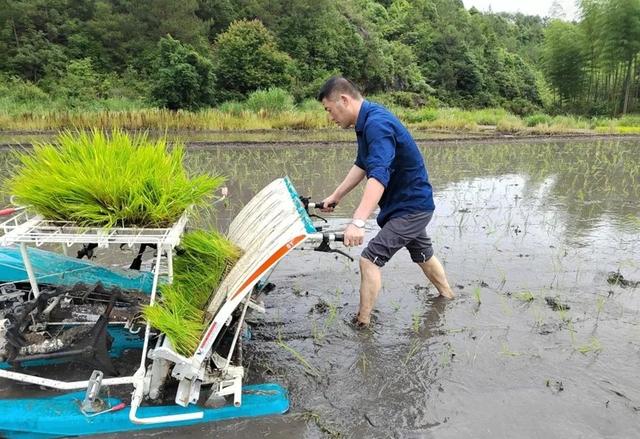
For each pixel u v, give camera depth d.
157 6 30.88
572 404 2.88
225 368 2.71
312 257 5.18
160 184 2.80
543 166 11.81
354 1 48.06
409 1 51.69
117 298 2.92
